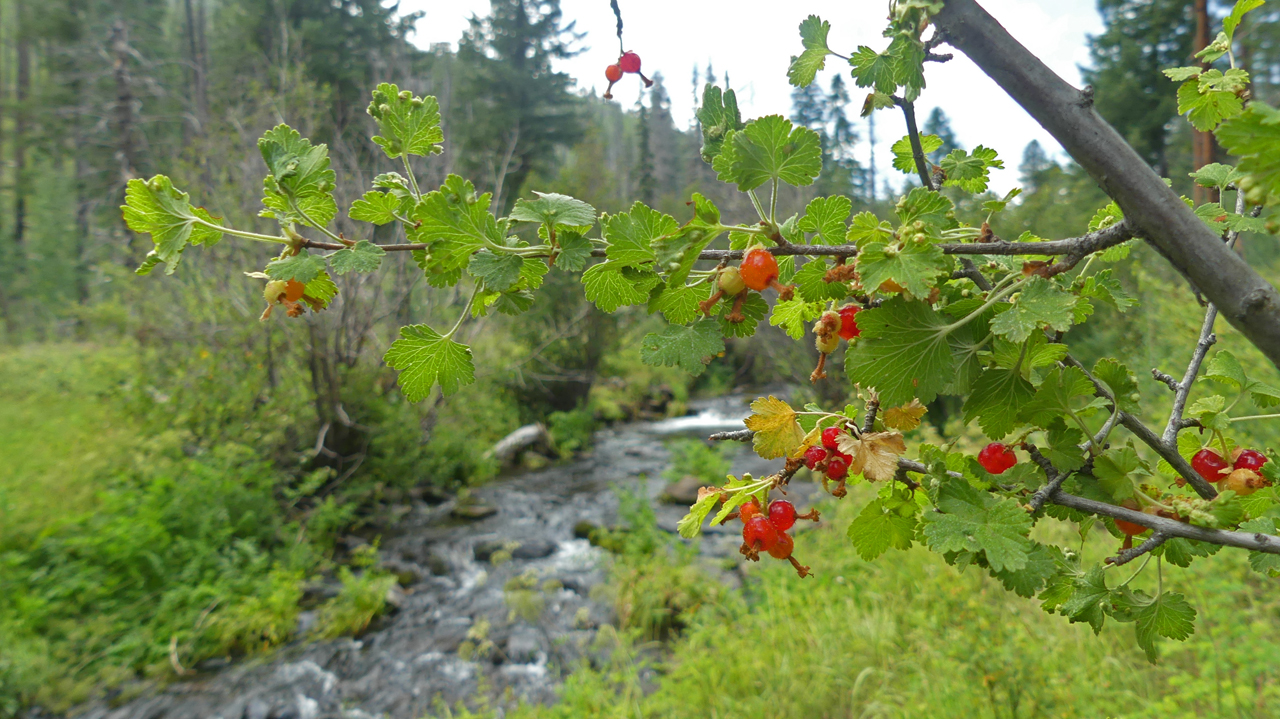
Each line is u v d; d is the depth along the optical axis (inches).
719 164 31.5
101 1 771.4
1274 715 102.8
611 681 182.1
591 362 541.3
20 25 780.6
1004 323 27.9
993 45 28.5
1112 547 169.9
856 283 30.2
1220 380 38.8
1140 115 548.4
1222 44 39.2
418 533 306.0
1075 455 33.1
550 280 499.5
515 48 953.5
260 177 321.7
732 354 765.3
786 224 35.5
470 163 698.2
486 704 178.2
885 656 159.0
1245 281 25.0
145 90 697.6
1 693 174.4
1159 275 227.9
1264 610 133.2
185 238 32.9
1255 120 18.8
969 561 29.4
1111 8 567.5
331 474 321.4
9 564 209.9
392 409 331.3
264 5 698.8
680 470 379.9
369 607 227.9
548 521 323.6
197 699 184.1
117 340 404.5
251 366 315.0
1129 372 33.5
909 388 29.9
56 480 257.8
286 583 230.5
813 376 34.2
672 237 29.9
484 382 427.5
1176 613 34.1
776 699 150.5
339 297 308.7
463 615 231.5
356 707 182.5
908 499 36.7
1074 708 120.9
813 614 185.9
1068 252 28.3
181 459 284.2
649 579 229.1
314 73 684.1
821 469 34.4
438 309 341.7
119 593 215.2
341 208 301.6
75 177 864.3
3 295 856.3
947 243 29.0
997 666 129.0
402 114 35.4
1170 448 33.5
